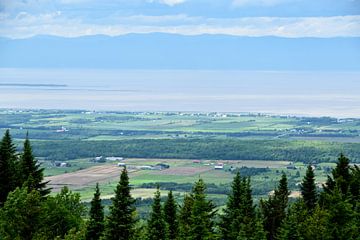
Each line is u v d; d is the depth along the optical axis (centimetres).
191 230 7919
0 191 9000
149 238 8031
